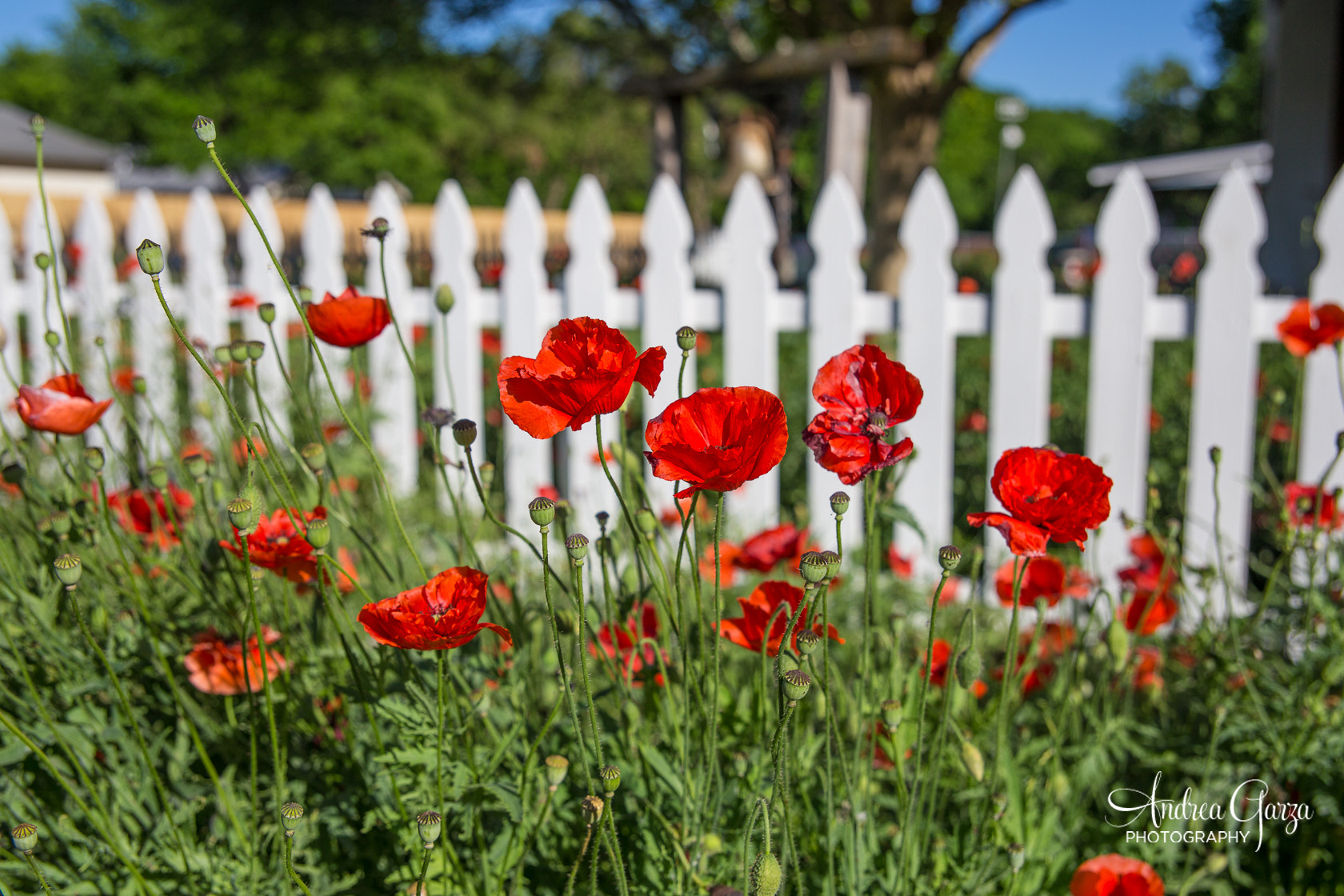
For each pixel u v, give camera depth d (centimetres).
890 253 1038
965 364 536
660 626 148
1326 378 270
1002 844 132
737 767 122
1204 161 1806
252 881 119
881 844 138
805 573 90
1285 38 714
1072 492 108
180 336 99
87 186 2881
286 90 2862
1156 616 161
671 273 326
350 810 129
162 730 149
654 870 120
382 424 366
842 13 1040
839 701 144
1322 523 173
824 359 314
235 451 207
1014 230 289
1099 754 145
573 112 3197
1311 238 311
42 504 152
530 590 170
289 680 132
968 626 142
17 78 3981
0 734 132
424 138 3145
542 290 346
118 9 3130
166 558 163
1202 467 278
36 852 132
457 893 121
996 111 4053
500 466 351
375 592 147
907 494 307
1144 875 126
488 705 122
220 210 1619
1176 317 279
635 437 312
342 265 370
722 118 1084
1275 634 164
